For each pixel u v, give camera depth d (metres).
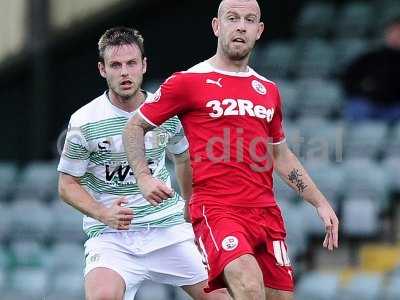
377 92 39.22
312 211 36.38
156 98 18.39
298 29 47.97
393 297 32.56
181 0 49.16
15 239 40.69
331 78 44.75
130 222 18.92
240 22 18.25
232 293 17.48
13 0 47.94
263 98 18.48
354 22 47.28
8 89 48.97
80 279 36.69
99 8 48.97
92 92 48.66
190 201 18.64
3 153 49.12
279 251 18.52
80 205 19.45
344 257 35.91
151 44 49.25
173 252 20.39
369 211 35.75
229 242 17.69
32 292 36.84
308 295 33.69
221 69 18.47
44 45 47.38
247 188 18.20
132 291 20.30
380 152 38.78
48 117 47.78
